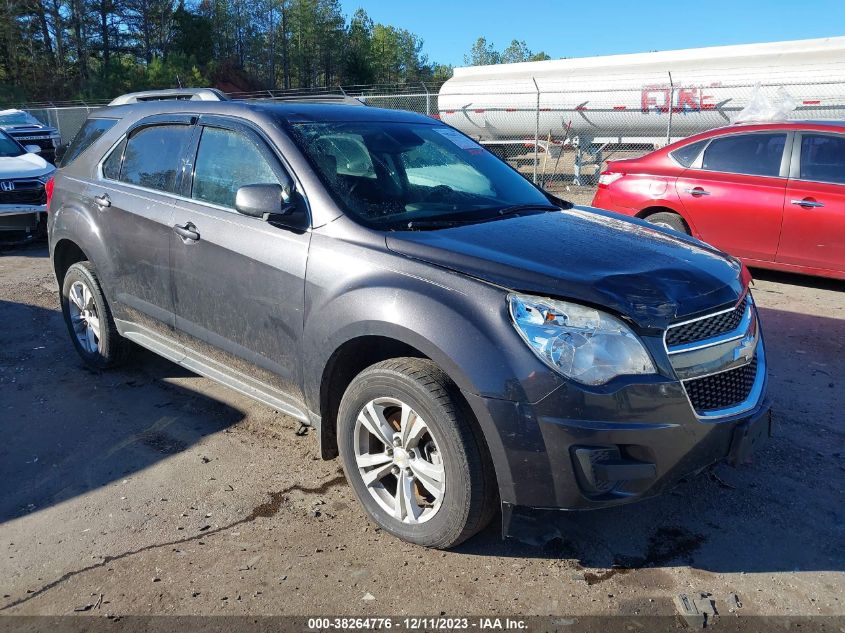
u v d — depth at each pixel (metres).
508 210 3.58
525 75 17.28
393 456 2.92
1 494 3.39
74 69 70.94
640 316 2.54
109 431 4.04
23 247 9.99
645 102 15.42
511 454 2.54
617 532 3.03
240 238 3.48
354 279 2.96
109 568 2.82
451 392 2.66
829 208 6.48
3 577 2.77
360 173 3.45
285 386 3.40
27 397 4.52
